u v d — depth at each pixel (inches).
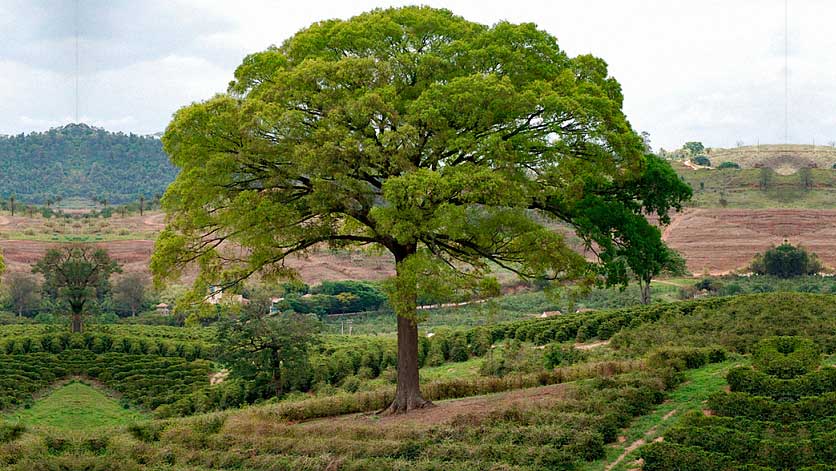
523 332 2217.0
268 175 1034.7
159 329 2920.8
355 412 1221.7
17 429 1011.9
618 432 858.1
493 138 927.7
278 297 3887.8
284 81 976.9
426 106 933.2
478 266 1113.4
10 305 3548.2
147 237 4825.3
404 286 954.1
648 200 1125.7
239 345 1888.5
